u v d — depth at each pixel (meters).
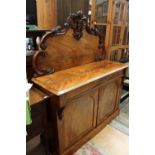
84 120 1.47
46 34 1.28
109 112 1.88
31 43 1.77
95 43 1.81
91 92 1.41
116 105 1.99
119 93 1.96
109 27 1.94
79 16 1.49
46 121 1.19
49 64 1.38
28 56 1.37
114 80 1.71
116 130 1.79
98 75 1.40
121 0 1.96
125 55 2.45
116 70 1.59
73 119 1.33
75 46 1.56
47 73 1.38
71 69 1.55
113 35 2.05
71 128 1.34
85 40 1.66
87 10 2.23
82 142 1.52
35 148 1.43
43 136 1.34
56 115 1.16
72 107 1.27
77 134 1.45
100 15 2.03
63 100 1.13
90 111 1.51
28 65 1.37
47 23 2.53
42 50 1.29
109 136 1.69
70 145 1.41
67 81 1.25
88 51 1.74
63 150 1.34
